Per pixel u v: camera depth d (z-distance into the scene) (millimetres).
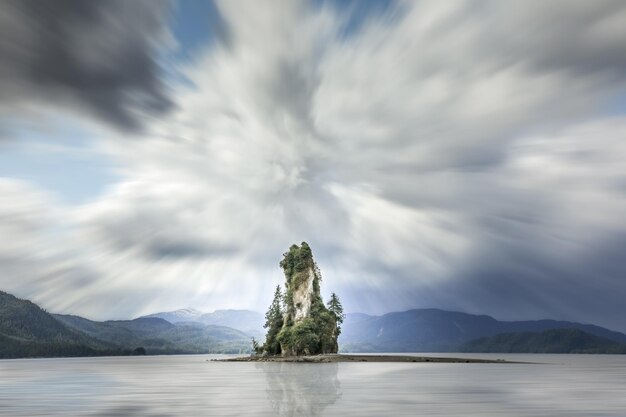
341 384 82000
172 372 139750
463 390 70688
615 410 48562
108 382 94562
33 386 84125
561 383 87562
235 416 43125
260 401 55656
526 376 110188
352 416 43062
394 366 160250
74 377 114438
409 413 45375
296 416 42906
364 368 143625
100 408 50281
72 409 49625
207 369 158000
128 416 43875
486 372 126562
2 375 125000
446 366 165000
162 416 43625
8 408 50781
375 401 55281
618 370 147000
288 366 161750
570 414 45438
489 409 48688
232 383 87500
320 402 54312
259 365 179625
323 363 182000
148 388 78000
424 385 79812
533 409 48969
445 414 44844
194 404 53125
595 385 82688
